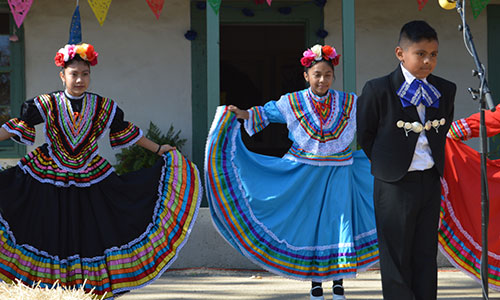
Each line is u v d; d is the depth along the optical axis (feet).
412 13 26.68
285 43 36.50
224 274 16.57
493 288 13.51
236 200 13.58
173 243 13.23
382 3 26.68
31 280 12.37
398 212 10.77
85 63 12.69
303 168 13.67
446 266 17.38
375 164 10.99
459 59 26.76
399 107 10.78
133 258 12.92
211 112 16.96
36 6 25.76
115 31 26.20
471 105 26.84
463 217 13.56
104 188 12.91
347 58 17.60
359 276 16.49
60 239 12.55
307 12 26.58
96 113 12.87
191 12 26.48
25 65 25.73
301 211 13.62
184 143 26.32
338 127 13.73
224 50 36.47
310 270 13.46
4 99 25.77
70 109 12.67
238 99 36.78
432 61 10.56
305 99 13.75
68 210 12.66
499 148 25.77
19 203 12.41
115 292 12.71
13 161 25.34
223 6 26.53
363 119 11.09
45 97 12.67
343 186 13.58
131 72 26.25
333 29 26.58
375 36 26.66
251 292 14.38
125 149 24.67
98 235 12.78
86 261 12.65
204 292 14.39
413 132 10.72
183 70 26.45
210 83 16.97
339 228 13.43
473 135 13.41
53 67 25.89
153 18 26.35
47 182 12.54
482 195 10.10
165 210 13.29
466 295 14.07
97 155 12.97
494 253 13.51
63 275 12.46
